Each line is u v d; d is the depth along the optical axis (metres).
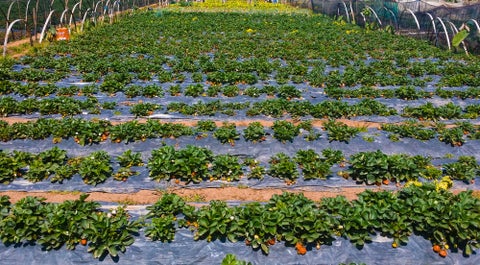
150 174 10.27
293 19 37.06
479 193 10.03
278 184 10.26
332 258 7.59
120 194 9.85
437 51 24.31
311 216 7.63
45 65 19.33
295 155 11.75
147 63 19.52
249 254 7.61
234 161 10.51
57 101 14.28
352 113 14.17
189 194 9.87
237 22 34.12
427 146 12.22
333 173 10.68
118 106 14.91
